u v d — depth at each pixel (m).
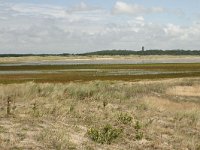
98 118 16.78
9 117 14.33
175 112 21.53
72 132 13.12
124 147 12.41
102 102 23.17
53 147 10.71
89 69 92.75
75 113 17.25
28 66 115.38
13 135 11.30
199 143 14.41
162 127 16.84
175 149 13.07
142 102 24.56
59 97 24.20
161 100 30.11
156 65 116.00
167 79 53.69
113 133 13.02
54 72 79.25
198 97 34.31
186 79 51.19
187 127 17.88
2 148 9.81
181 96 34.50
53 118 15.43
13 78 59.94
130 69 91.38
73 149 10.92
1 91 24.77
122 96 27.97
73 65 122.50
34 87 28.36
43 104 19.69
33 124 13.36
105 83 39.97
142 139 13.79
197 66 106.56
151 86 39.06
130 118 16.72
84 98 25.86
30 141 10.95
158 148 12.90
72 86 30.44
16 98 21.91
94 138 12.61
